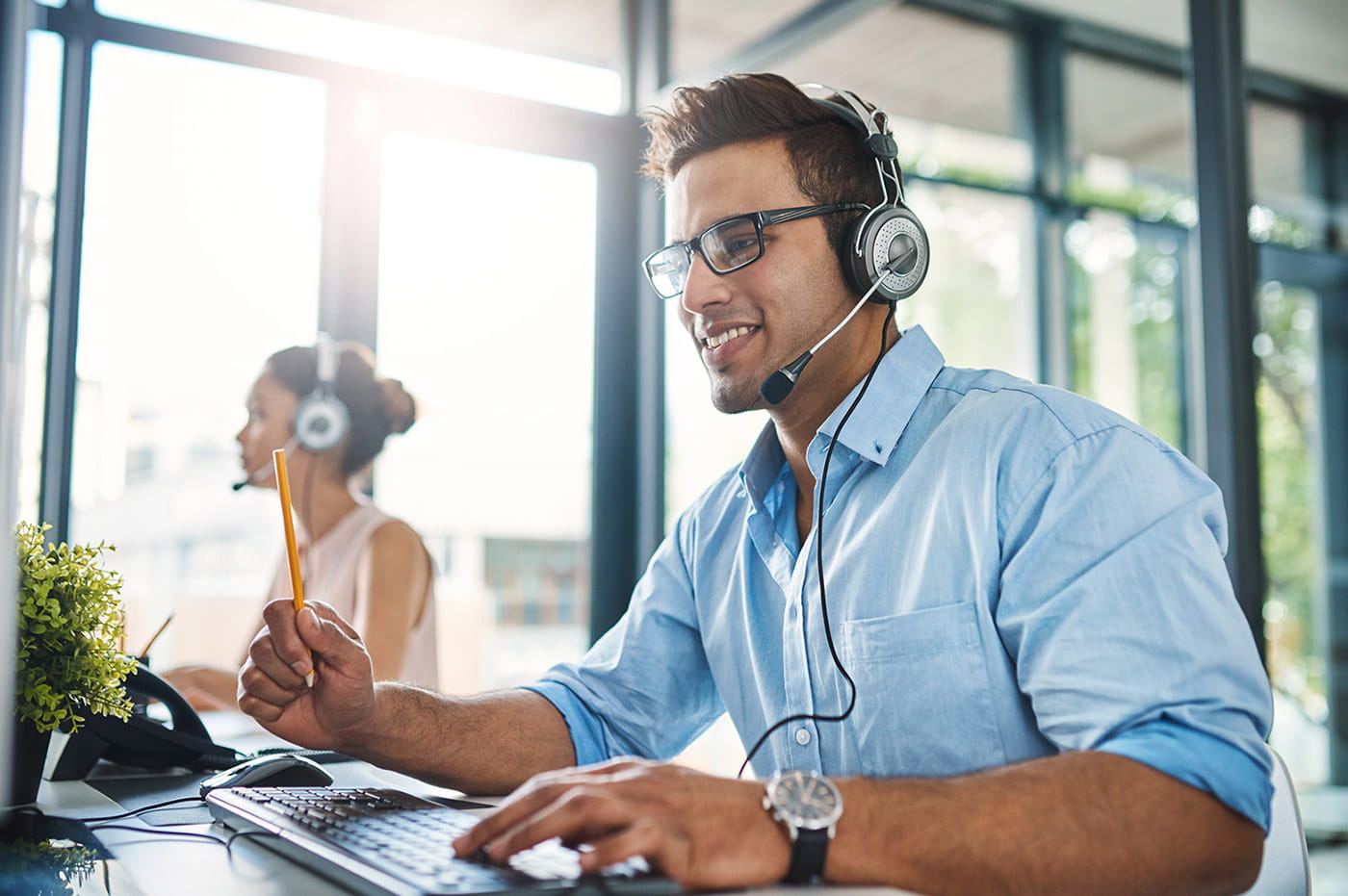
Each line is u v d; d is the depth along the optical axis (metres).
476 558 3.18
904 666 0.97
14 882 0.70
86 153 2.65
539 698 1.18
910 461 1.05
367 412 2.21
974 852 0.68
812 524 1.15
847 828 0.68
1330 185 2.99
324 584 2.10
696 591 1.25
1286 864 0.89
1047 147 3.77
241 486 2.21
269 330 2.82
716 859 0.65
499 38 3.18
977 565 0.94
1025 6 3.62
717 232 1.10
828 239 1.11
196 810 0.96
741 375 1.12
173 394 2.72
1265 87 2.85
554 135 3.26
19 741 0.96
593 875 0.63
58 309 2.62
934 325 3.63
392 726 1.02
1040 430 0.95
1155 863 0.71
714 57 3.23
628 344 3.35
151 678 1.23
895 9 3.46
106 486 2.66
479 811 0.96
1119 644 0.81
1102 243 3.80
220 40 2.81
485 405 3.14
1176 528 0.84
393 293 2.99
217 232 2.79
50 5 2.64
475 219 3.13
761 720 1.16
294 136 2.91
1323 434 3.10
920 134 3.64
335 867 0.69
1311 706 3.08
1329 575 3.06
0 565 0.75
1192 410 3.66
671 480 3.30
